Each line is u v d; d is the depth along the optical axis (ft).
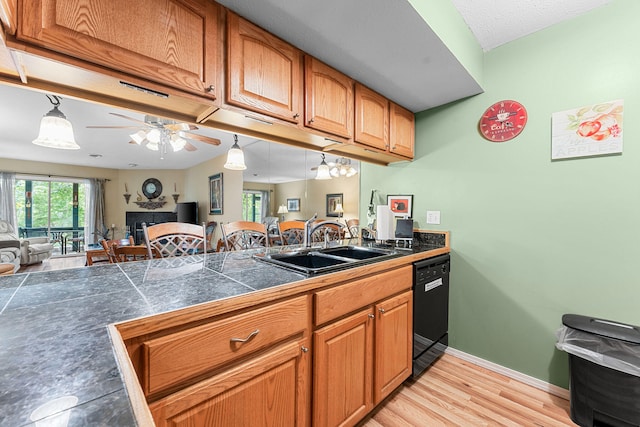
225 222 16.87
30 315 2.32
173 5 3.25
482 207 6.48
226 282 3.35
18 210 20.45
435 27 4.33
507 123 6.08
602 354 4.38
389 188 8.30
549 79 5.55
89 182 22.39
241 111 3.93
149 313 2.35
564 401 5.24
